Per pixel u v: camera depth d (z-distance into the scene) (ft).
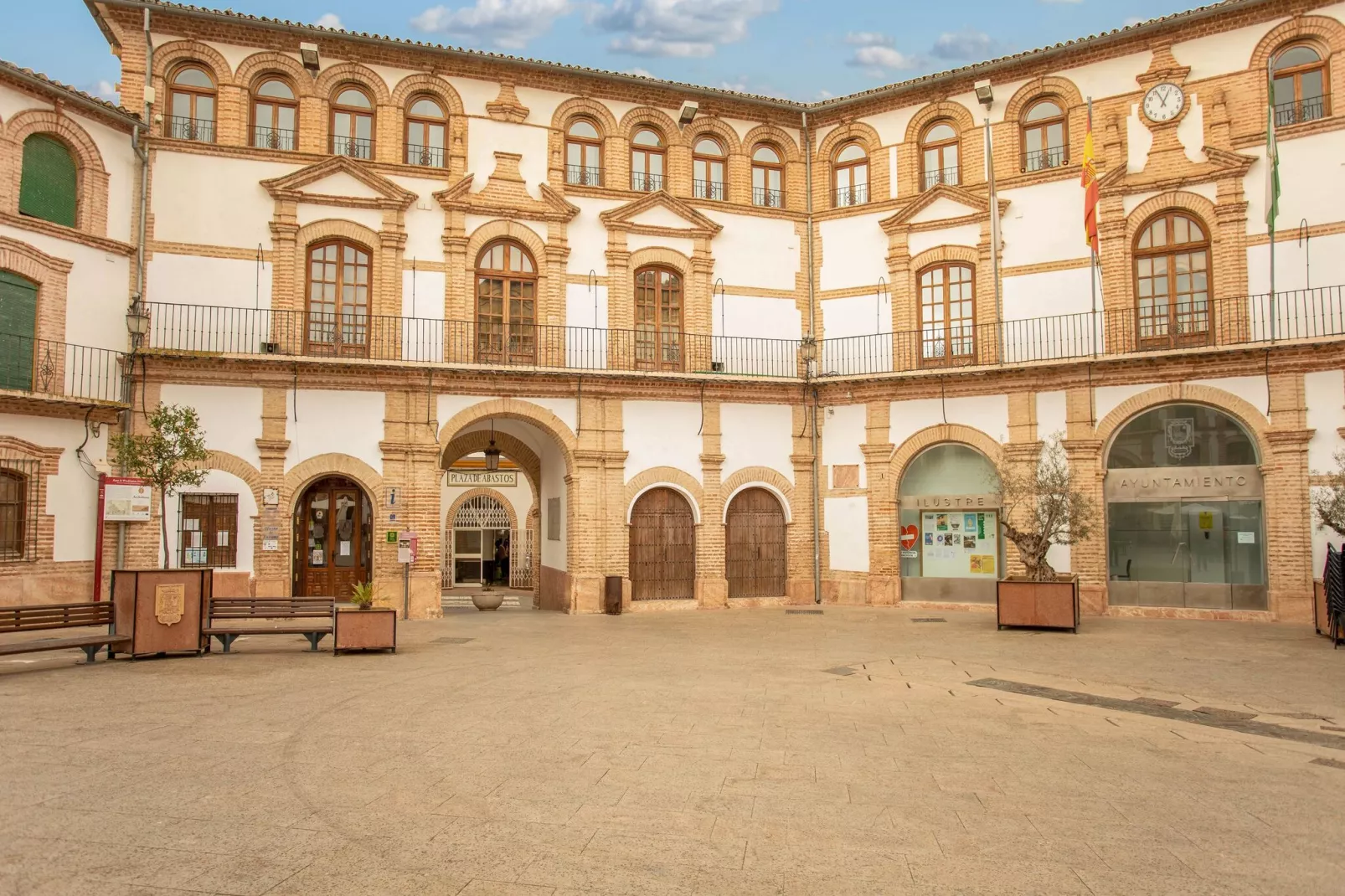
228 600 44.75
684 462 71.92
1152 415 64.80
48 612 37.99
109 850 17.79
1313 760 25.70
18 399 53.42
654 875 17.08
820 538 74.79
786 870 17.40
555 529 74.23
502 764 24.18
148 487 59.31
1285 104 63.31
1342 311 59.98
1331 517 51.29
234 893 15.96
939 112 74.02
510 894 16.12
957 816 20.51
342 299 65.87
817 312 77.00
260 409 62.54
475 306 68.49
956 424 70.13
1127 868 17.70
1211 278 64.59
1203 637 51.83
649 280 73.61
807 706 32.27
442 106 69.46
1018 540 57.72
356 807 20.53
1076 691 36.01
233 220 63.67
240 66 64.59
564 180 71.56
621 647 48.14
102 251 59.62
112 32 62.95
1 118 54.29
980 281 71.41
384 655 44.04
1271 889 16.76
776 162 78.43
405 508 64.69
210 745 25.52
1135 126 67.46
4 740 25.73
